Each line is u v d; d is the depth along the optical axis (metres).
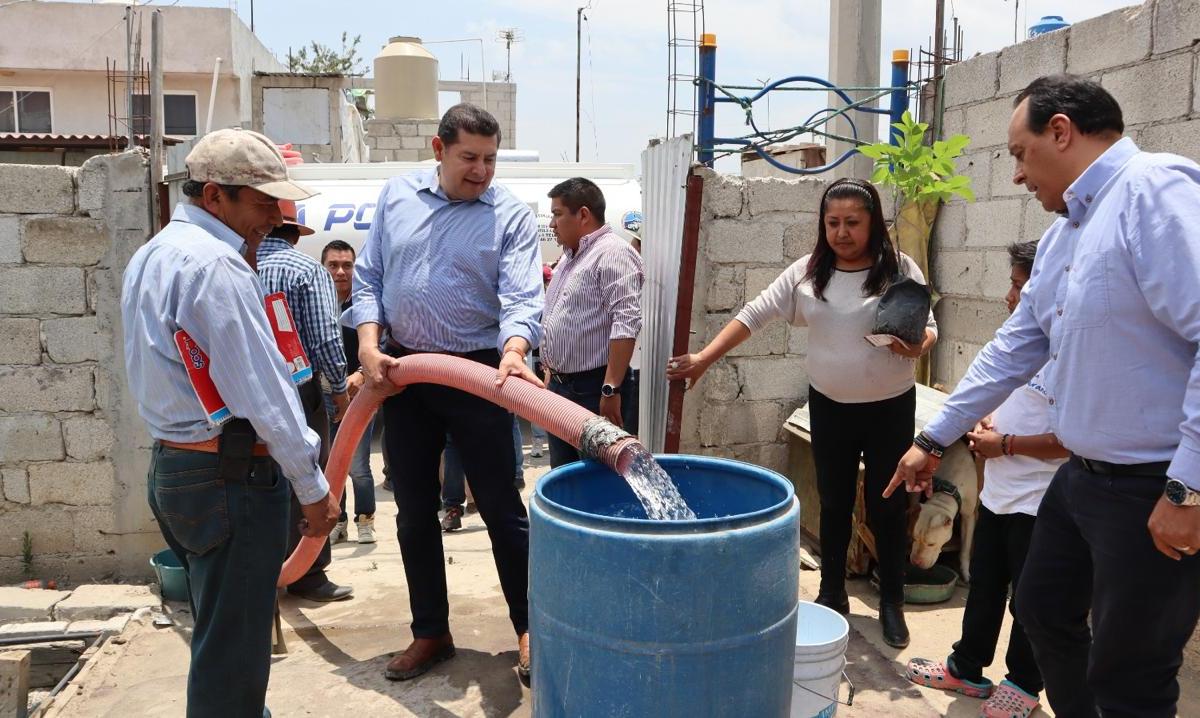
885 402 3.57
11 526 4.47
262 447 2.45
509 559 3.35
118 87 16.05
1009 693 3.09
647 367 5.03
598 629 1.92
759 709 1.99
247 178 2.39
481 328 3.31
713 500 2.47
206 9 16.14
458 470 5.25
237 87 16.47
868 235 3.50
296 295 3.79
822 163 7.80
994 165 4.54
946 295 4.97
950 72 4.88
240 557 2.43
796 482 4.88
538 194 8.08
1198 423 1.86
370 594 4.32
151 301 2.33
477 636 3.78
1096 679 2.25
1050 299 2.34
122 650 3.73
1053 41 4.12
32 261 4.31
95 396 4.43
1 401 4.38
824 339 3.61
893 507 3.65
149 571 4.57
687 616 1.87
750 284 4.76
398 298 3.27
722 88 5.04
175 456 2.38
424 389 3.28
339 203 7.76
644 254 5.11
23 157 10.83
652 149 4.85
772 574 1.96
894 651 3.64
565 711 2.01
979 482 4.17
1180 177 1.98
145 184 4.31
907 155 4.48
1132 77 3.71
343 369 3.97
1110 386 2.09
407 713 3.16
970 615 3.23
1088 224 2.14
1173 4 3.48
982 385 2.60
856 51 6.62
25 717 3.29
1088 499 2.19
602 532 1.89
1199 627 3.36
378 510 5.77
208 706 2.49
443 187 3.27
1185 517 1.90
